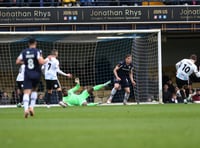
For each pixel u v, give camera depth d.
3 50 68.00
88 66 68.50
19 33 61.59
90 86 66.69
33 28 69.62
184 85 59.22
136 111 41.25
